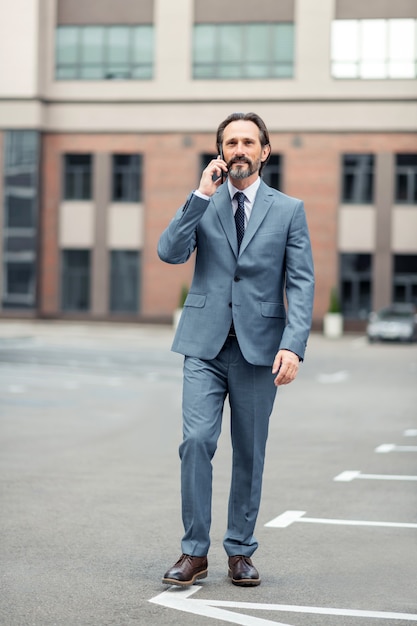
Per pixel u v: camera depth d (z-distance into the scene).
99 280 57.97
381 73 55.25
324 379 26.70
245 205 6.48
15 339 44.09
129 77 57.38
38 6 56.81
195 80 56.78
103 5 57.38
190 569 6.29
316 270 56.31
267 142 6.42
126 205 57.94
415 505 9.41
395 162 55.75
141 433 15.07
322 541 7.82
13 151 57.50
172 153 57.28
